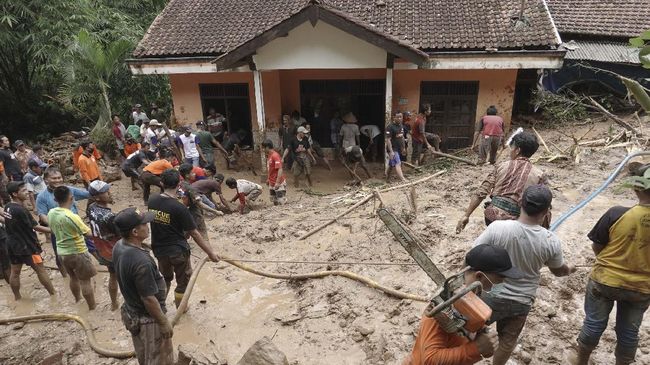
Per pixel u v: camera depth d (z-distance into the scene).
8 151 9.48
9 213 5.59
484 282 2.33
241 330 4.94
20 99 16.23
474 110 12.45
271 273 5.96
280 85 13.46
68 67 13.41
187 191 6.10
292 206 9.12
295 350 4.49
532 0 12.42
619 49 12.58
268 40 10.40
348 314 4.89
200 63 12.05
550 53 10.66
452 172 9.77
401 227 2.48
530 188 2.93
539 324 4.29
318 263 6.01
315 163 12.17
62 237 5.26
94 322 5.36
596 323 3.34
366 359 4.25
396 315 4.72
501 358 3.25
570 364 3.83
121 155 12.78
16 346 4.96
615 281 3.13
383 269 5.63
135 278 3.58
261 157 12.25
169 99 16.08
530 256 2.90
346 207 8.33
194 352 4.15
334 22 10.05
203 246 5.00
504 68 11.02
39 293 6.13
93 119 16.19
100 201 5.26
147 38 12.94
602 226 3.21
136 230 3.65
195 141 11.18
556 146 9.91
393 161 10.77
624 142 9.41
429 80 12.40
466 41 11.34
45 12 13.55
